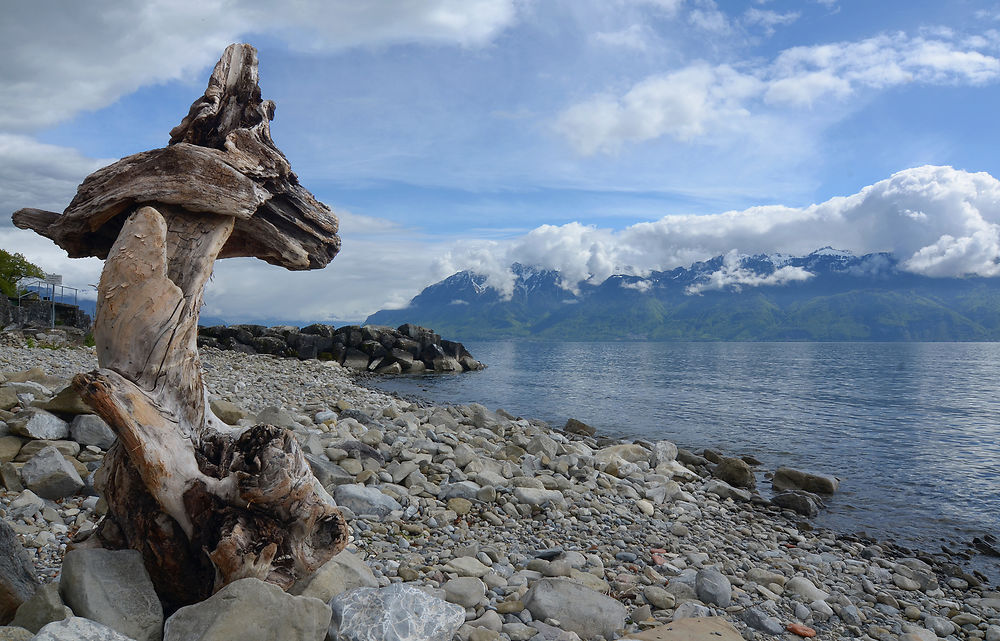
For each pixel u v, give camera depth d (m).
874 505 14.05
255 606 3.72
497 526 8.84
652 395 39.94
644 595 6.79
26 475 7.30
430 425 16.22
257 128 4.73
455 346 59.28
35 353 23.23
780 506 13.28
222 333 50.06
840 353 159.25
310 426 13.44
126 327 4.05
